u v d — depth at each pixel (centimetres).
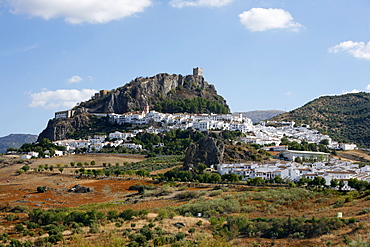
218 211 16875
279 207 17088
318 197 18312
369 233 11831
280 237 13350
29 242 13400
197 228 14650
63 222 16612
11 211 19338
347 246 11444
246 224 14412
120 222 15738
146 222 15712
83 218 16600
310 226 13562
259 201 18250
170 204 19350
